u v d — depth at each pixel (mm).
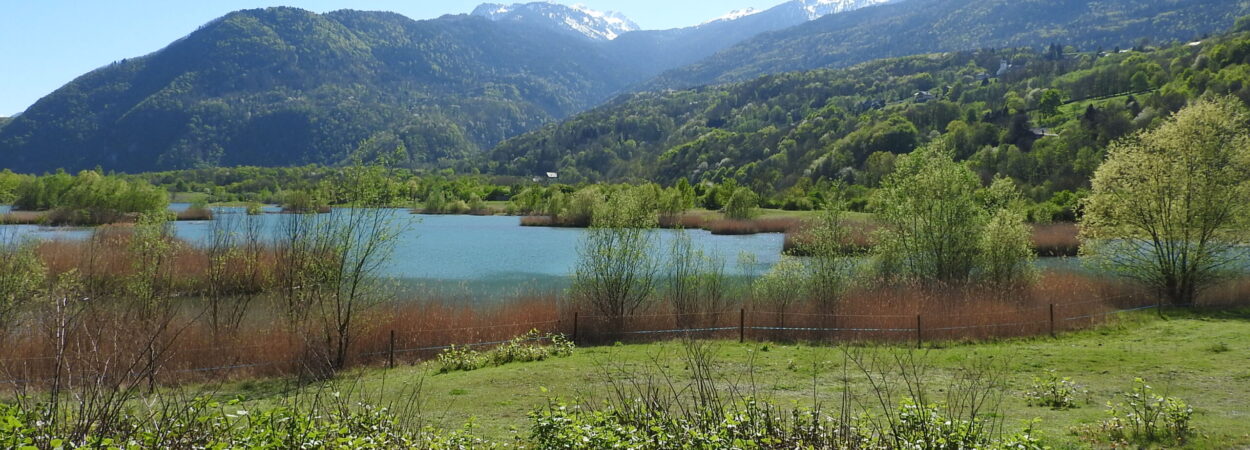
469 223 78125
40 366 15109
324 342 17562
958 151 105750
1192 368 13688
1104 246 26734
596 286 23156
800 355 16703
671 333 21281
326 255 19859
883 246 28891
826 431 7555
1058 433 8883
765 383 13117
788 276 24406
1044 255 43688
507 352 17625
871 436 7512
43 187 67438
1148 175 24969
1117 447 8148
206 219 72750
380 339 19219
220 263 24844
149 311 19344
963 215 27750
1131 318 21797
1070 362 14930
